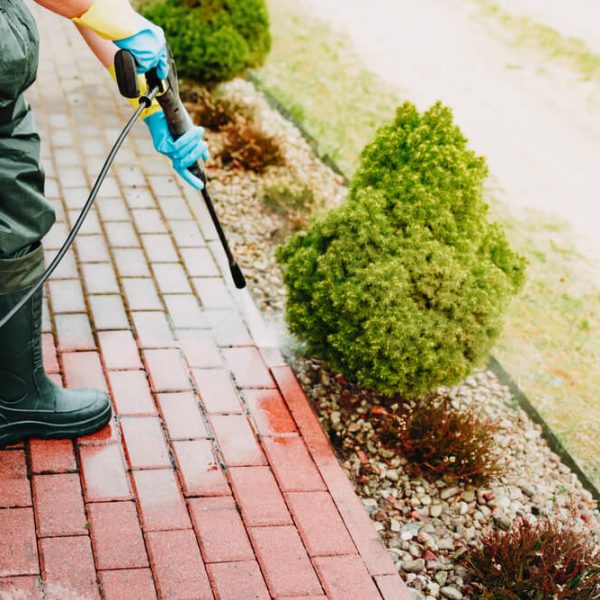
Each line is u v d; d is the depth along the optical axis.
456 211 3.05
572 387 3.58
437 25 9.06
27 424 2.47
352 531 2.50
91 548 2.24
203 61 5.27
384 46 8.09
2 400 2.38
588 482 3.01
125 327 3.20
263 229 4.27
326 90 6.66
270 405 2.95
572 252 4.78
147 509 2.40
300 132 5.76
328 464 2.74
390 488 2.80
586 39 9.23
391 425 2.96
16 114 1.97
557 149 6.34
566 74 8.13
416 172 3.01
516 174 5.77
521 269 3.24
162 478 2.52
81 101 5.29
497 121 6.70
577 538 2.51
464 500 2.82
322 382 3.23
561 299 4.26
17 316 2.22
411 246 2.91
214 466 2.62
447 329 2.82
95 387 2.86
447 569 2.52
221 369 3.08
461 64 7.96
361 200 3.01
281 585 2.26
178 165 2.36
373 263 2.89
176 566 2.24
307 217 4.29
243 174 4.83
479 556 2.50
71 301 3.29
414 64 7.73
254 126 5.07
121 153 4.68
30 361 2.35
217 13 5.41
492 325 2.90
